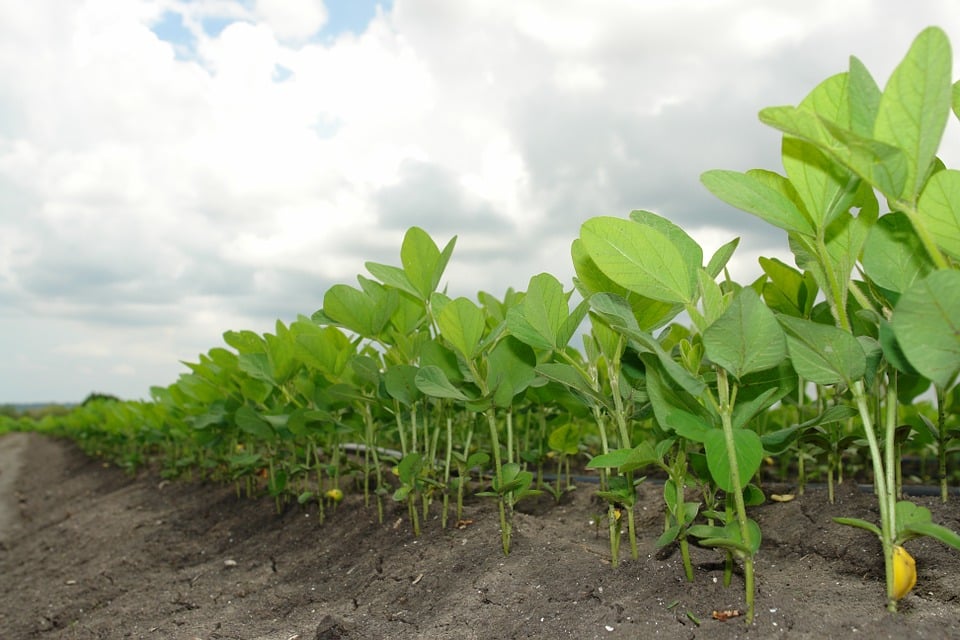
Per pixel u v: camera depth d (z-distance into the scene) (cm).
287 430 346
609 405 196
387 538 289
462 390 238
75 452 1214
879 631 144
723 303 154
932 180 126
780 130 126
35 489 875
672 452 212
